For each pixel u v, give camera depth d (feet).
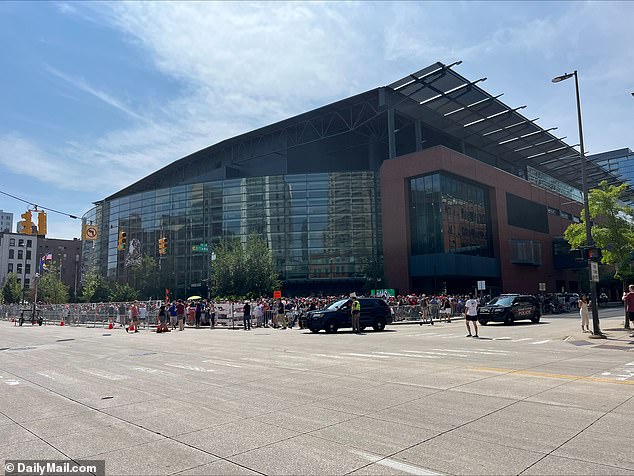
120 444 19.03
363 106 198.18
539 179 272.51
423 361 41.83
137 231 247.70
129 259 241.55
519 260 205.36
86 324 144.77
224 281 158.71
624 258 83.05
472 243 187.42
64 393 30.22
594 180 313.73
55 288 257.96
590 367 37.17
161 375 36.58
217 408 24.90
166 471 15.89
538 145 236.22
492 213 202.39
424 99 187.62
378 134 228.02
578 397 25.88
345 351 51.24
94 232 116.37
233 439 19.30
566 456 16.55
